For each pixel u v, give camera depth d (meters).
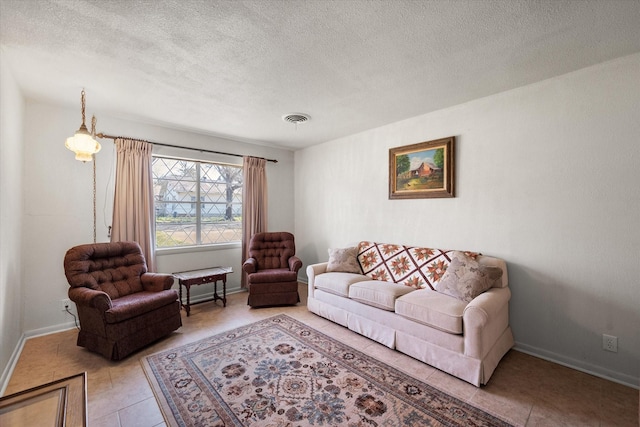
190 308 3.56
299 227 5.01
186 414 1.69
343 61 2.05
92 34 1.73
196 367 2.20
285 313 3.40
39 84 2.42
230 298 3.98
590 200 2.14
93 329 2.37
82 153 2.44
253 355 2.38
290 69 2.17
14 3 1.44
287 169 5.01
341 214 4.21
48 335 2.79
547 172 2.34
